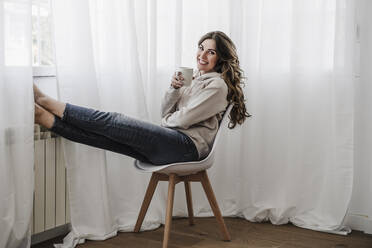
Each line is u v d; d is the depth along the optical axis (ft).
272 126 8.70
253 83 8.74
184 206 8.93
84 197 7.44
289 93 8.45
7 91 6.15
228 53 7.82
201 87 7.45
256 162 8.77
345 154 8.09
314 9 8.25
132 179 8.27
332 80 8.27
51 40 7.27
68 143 7.25
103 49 7.89
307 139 8.52
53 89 7.66
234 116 8.02
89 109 6.96
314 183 8.51
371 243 7.60
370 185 8.30
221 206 9.16
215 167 9.14
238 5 8.68
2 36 5.99
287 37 8.52
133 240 7.56
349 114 8.04
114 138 6.99
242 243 7.47
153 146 7.09
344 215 8.11
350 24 7.93
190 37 8.99
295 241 7.63
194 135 7.23
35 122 6.70
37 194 6.88
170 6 8.75
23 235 6.36
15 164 6.25
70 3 7.09
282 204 8.61
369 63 8.21
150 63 8.41
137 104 8.00
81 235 7.36
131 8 7.83
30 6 6.26
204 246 7.30
